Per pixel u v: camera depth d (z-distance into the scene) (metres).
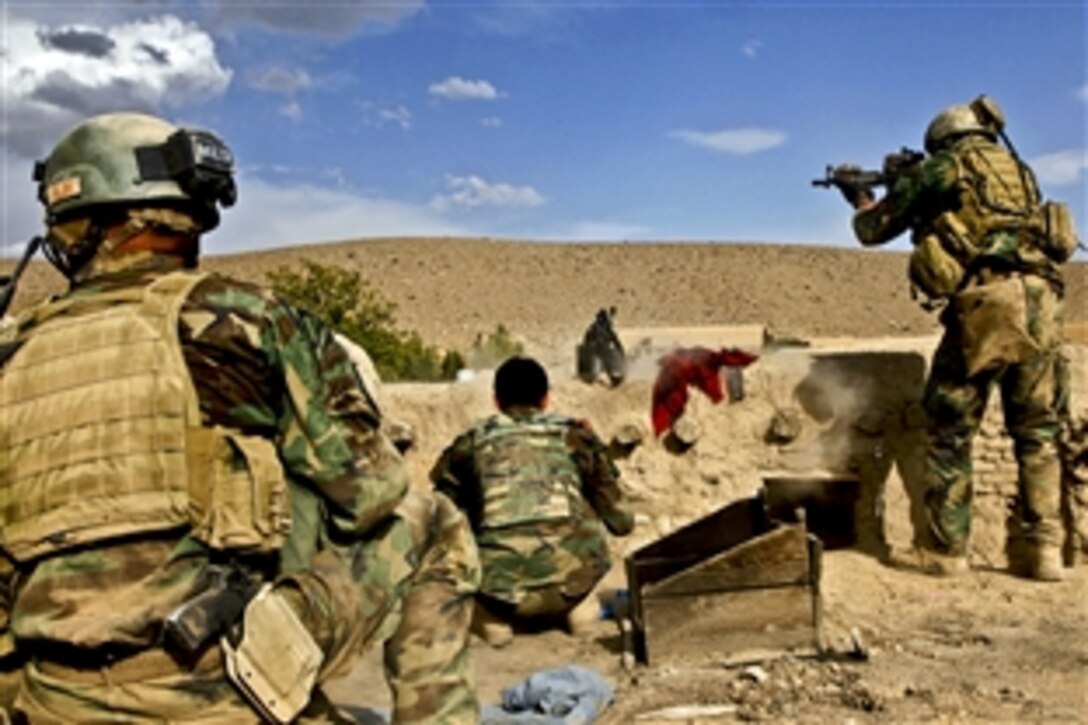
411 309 78.62
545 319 78.94
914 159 7.44
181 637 2.59
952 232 7.10
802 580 5.90
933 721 4.96
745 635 5.89
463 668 3.67
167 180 2.91
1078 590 7.06
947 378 7.21
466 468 6.18
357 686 5.44
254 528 2.70
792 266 91.38
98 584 2.62
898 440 7.79
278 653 2.73
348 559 3.12
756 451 8.02
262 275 83.50
